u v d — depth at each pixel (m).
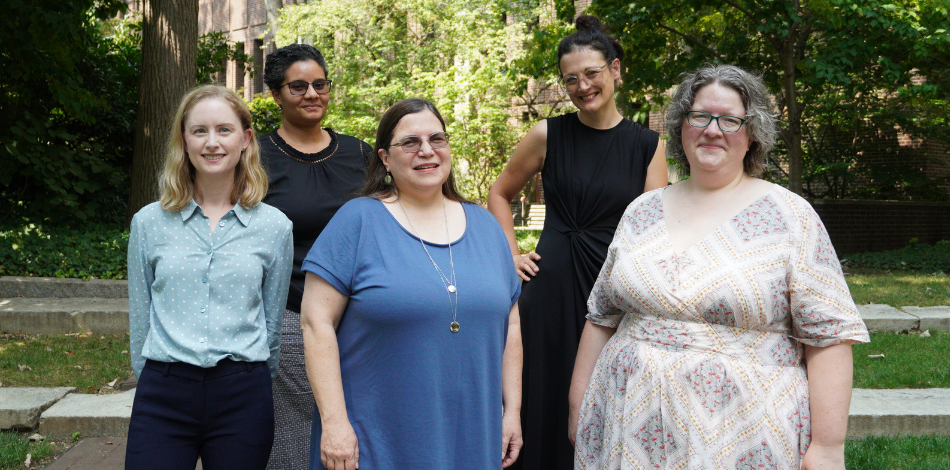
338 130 16.33
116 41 13.07
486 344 2.01
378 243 1.98
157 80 8.25
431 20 17.19
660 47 10.86
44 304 6.74
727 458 1.84
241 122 2.33
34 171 8.99
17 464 3.73
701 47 11.17
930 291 8.17
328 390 1.92
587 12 10.63
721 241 1.93
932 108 13.86
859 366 5.20
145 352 2.21
